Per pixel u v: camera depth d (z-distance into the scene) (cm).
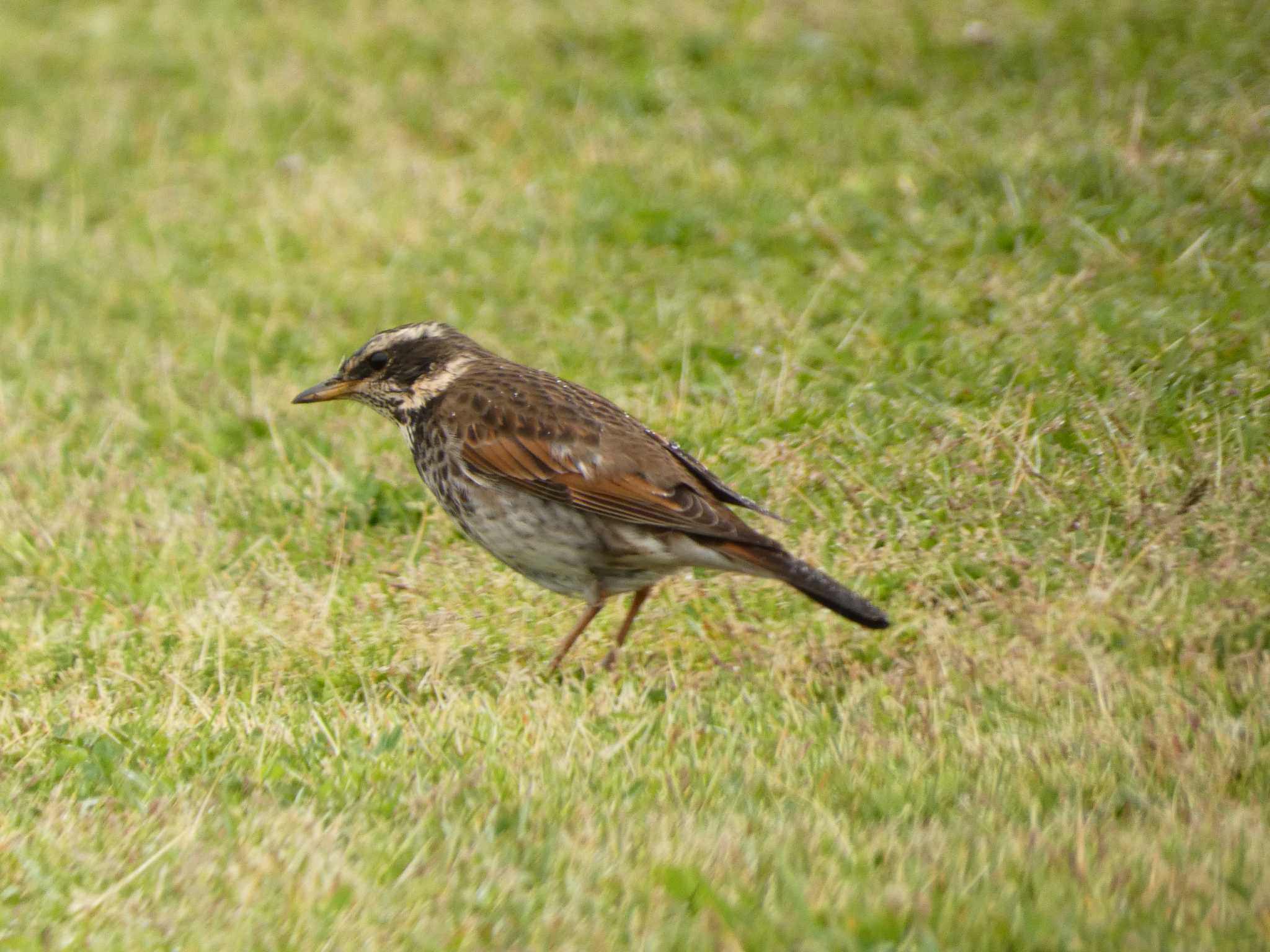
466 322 1556
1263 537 1080
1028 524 1132
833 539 1156
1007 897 714
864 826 805
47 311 1672
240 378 1523
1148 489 1133
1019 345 1336
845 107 1884
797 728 941
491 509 1027
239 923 721
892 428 1258
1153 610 1043
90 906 738
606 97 1980
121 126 2044
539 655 1078
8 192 1931
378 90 2052
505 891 740
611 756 885
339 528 1250
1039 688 977
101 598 1165
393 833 799
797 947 686
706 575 1139
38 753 930
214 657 1073
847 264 1552
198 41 2238
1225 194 1530
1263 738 898
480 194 1800
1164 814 802
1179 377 1257
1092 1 2005
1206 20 1908
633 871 750
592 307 1545
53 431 1429
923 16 2044
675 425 1317
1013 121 1769
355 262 1712
